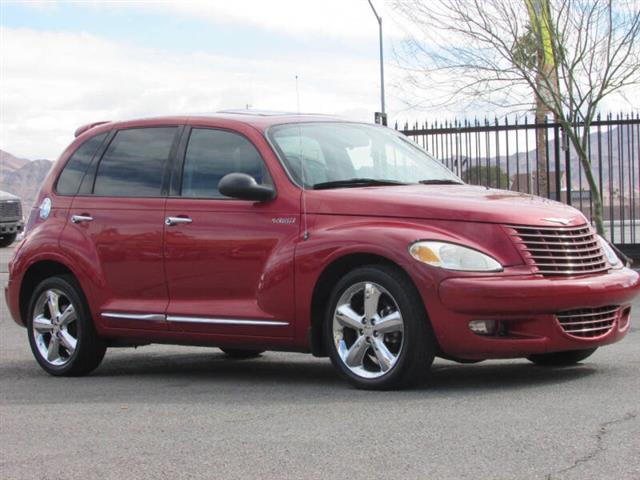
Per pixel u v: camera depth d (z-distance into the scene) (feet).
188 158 27.12
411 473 15.83
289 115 27.45
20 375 29.19
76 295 28.53
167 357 32.60
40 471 17.16
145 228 27.17
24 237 30.14
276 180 25.21
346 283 23.48
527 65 56.49
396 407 20.89
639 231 83.87
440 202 23.26
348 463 16.58
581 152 56.34
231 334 25.58
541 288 22.30
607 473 15.31
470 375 25.07
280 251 24.66
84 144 29.71
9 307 30.50
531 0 55.11
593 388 22.22
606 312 23.77
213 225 25.91
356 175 25.73
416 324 22.57
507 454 16.60
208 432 19.39
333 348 23.79
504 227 22.74
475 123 57.47
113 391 25.30
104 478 16.51
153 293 27.07
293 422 19.90
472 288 22.08
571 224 23.57
